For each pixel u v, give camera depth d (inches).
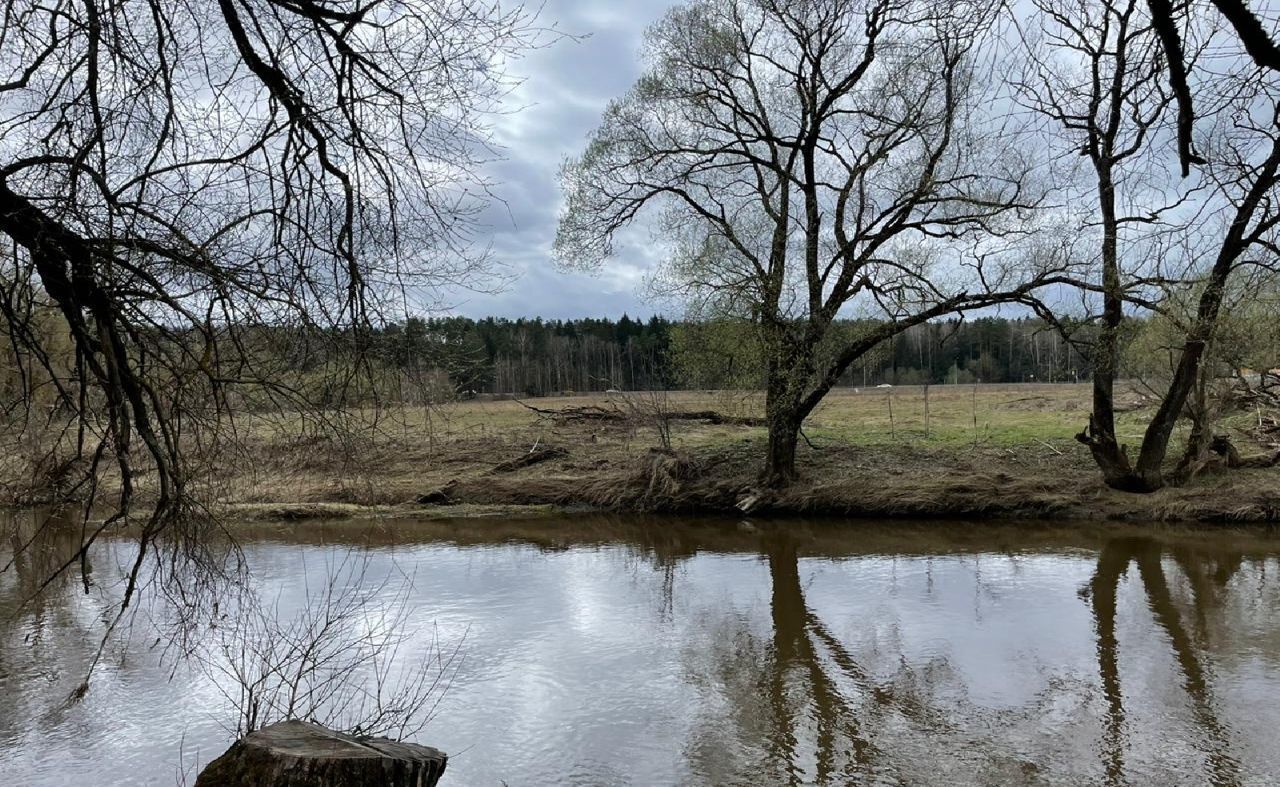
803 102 815.1
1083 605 559.8
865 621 538.3
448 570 695.1
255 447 242.4
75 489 248.5
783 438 928.9
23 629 513.0
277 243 211.8
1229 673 428.5
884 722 382.6
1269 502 785.6
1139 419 1125.1
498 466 1077.8
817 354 871.7
